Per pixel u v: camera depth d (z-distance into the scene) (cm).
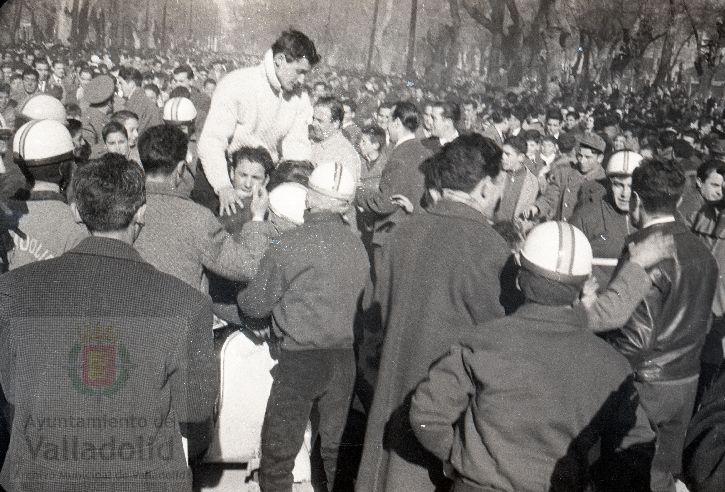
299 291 288
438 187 271
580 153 438
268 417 291
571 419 204
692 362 297
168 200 279
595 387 206
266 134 397
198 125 494
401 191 378
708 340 355
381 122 487
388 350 264
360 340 311
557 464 204
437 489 260
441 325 255
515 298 256
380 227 383
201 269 286
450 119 416
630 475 219
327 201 293
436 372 216
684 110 613
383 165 438
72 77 579
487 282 253
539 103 584
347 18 543
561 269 210
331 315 288
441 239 257
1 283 197
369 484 268
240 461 323
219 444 318
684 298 289
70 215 281
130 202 203
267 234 332
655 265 286
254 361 316
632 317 289
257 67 392
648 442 217
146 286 199
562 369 205
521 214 414
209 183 373
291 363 290
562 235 212
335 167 293
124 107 517
